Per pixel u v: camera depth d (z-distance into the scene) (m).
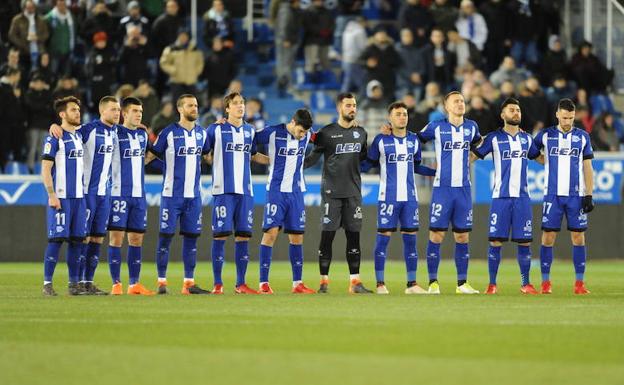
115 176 54.69
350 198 55.50
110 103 54.03
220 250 55.53
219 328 38.50
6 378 28.80
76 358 31.88
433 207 56.06
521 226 56.16
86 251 54.81
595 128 94.81
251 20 108.00
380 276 56.09
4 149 88.75
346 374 29.14
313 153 55.94
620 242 89.38
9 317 42.19
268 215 55.59
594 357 32.25
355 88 98.38
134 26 96.88
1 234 85.38
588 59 101.25
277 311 44.38
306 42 102.19
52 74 91.00
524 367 30.39
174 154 54.94
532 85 93.31
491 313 43.81
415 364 30.75
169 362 31.12
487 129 87.12
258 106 88.94
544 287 56.88
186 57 95.75
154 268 79.06
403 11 99.88
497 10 103.00
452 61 99.38
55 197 52.72
